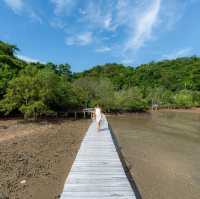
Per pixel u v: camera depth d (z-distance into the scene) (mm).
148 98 65438
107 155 9781
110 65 112750
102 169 7926
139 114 45344
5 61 31094
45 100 25688
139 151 13742
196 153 13711
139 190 8219
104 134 15070
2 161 10016
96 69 107875
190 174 10016
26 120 25750
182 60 111438
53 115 30828
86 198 5742
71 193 6012
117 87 77125
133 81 88625
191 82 85812
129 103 45812
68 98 31438
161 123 29281
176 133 21016
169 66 106438
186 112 54594
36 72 27047
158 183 8891
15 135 16828
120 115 41594
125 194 5992
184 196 7832
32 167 9555
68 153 12148
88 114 35781
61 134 18000
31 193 7301
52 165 10023
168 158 12406
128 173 9898
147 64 116250
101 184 6617
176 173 10086
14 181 8062
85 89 40719
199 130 23359
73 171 7699
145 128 24047
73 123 26109
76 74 91125
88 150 10672
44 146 13445
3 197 6875
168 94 71688
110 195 5922
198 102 70125
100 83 45656
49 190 7555
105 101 41219
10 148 12539
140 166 10875
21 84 23453
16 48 37156
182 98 67500
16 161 10156
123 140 17016
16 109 27469
